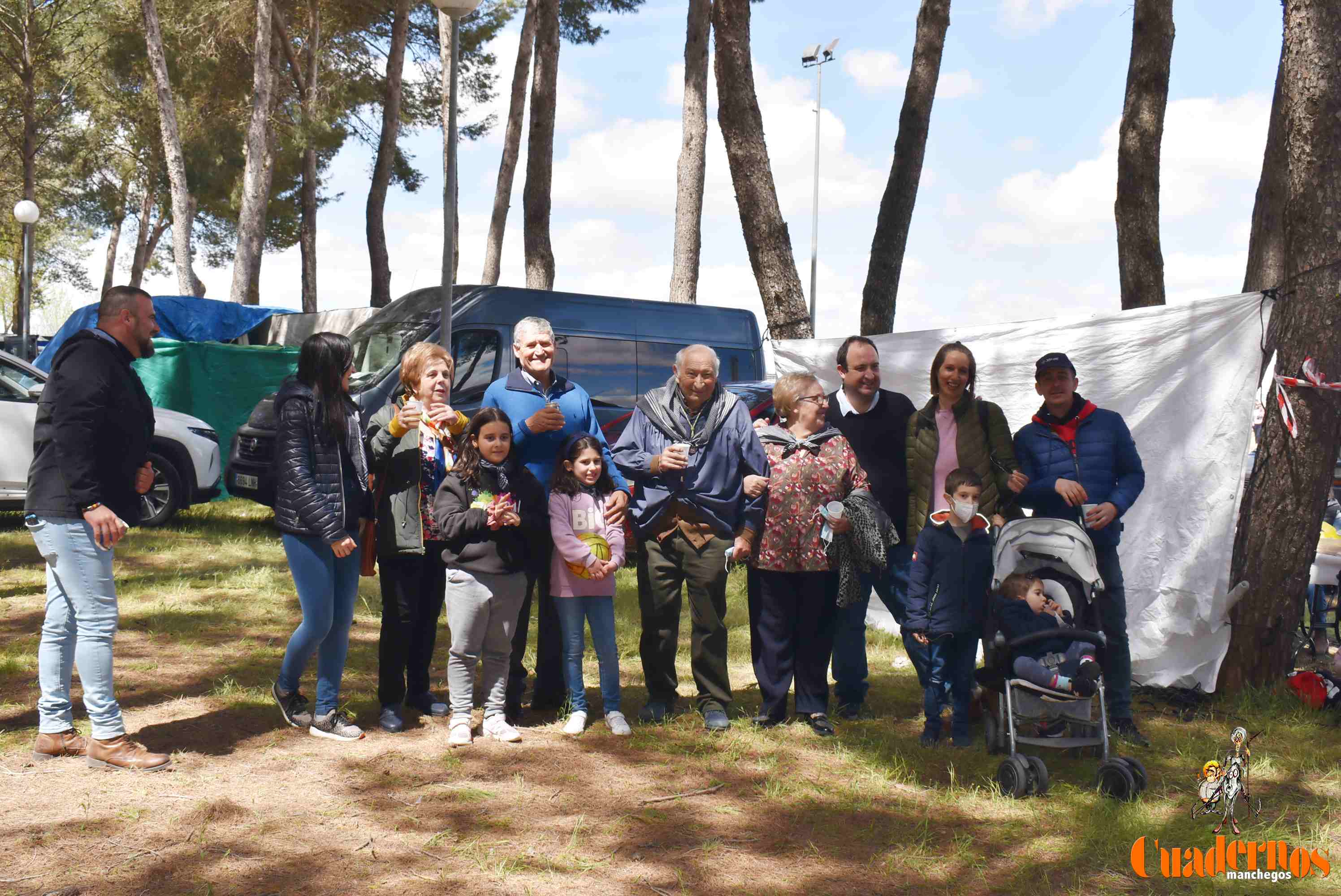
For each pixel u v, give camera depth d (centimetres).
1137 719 586
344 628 512
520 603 520
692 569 544
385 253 2683
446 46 2658
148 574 937
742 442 540
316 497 477
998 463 561
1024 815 438
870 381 579
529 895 354
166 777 455
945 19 1157
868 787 470
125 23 2847
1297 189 618
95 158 3628
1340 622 811
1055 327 701
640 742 521
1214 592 623
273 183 3278
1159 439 655
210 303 1689
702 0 1778
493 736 522
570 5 2397
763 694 557
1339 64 603
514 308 1190
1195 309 652
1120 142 1046
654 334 1262
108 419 443
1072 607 501
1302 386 616
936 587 519
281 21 2738
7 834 389
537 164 1783
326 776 463
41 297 5491
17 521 1218
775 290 1117
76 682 593
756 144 1107
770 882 371
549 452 539
